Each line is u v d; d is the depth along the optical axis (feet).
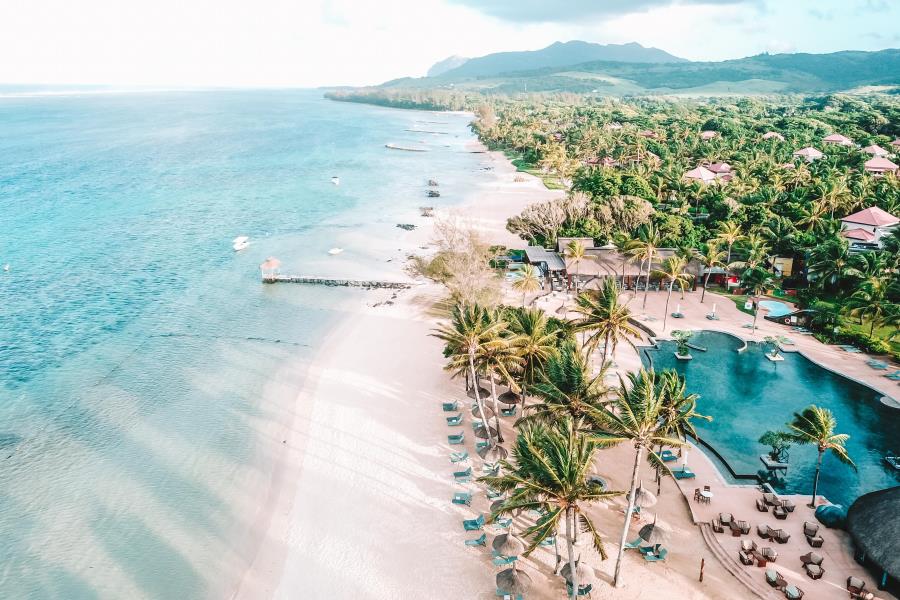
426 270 282.77
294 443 173.27
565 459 100.68
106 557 133.49
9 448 173.58
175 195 524.11
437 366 219.82
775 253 305.94
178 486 156.56
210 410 192.34
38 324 262.26
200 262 348.79
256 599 120.88
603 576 121.08
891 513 118.93
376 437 174.60
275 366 222.28
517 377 163.94
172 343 243.19
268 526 140.77
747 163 504.02
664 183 440.04
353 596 120.06
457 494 148.25
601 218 349.61
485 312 165.58
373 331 253.24
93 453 171.01
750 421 179.63
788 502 137.28
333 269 334.44
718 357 221.46
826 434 133.08
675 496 145.18
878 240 304.30
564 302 274.98
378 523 140.05
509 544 125.29
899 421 179.32
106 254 360.48
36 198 503.20
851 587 113.19
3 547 136.26
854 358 219.00
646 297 281.74
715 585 117.80
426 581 122.83
